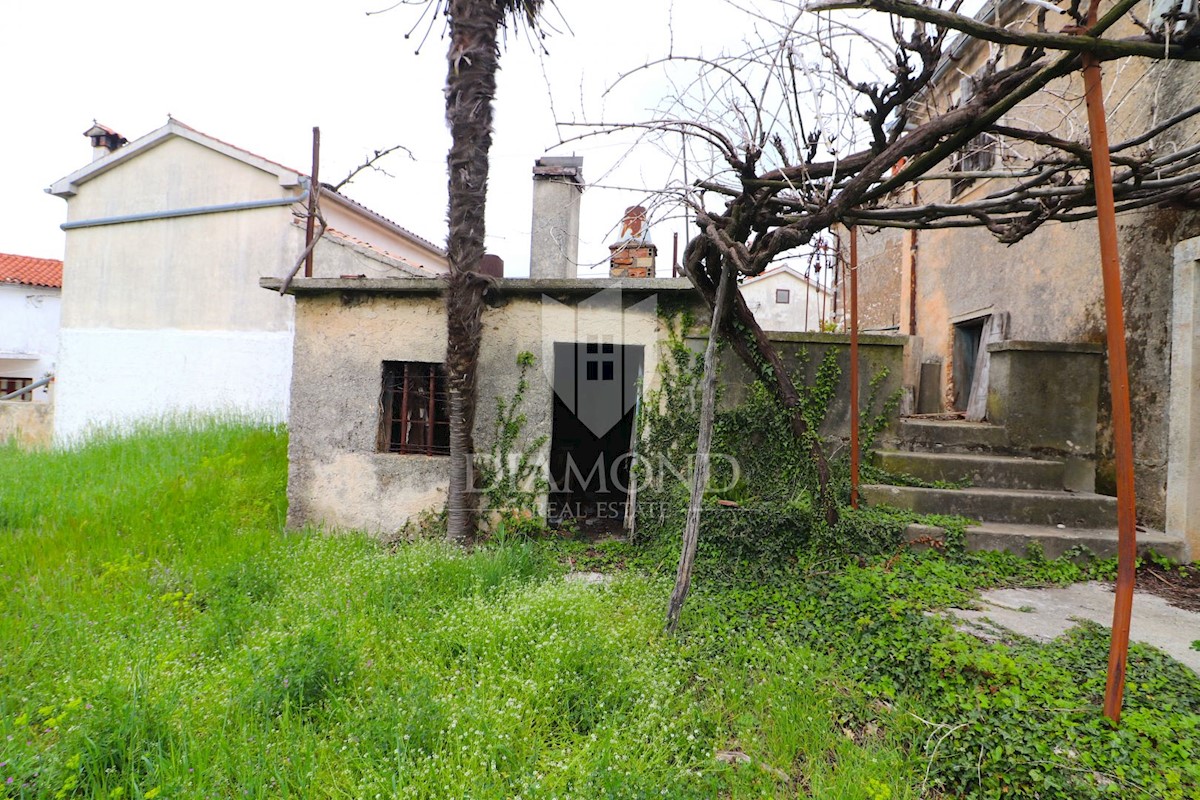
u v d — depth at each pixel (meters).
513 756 2.25
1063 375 5.23
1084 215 3.57
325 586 3.93
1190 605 3.70
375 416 5.68
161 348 11.14
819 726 2.47
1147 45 2.13
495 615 3.31
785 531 4.63
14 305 20.62
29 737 2.43
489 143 5.07
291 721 2.48
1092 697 2.50
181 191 11.13
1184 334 4.51
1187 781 2.00
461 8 4.80
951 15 2.12
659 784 2.09
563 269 6.84
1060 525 4.73
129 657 3.05
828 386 5.24
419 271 10.09
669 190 3.32
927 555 4.39
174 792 2.03
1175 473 4.55
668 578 4.36
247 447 7.52
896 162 2.60
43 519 5.52
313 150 7.77
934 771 2.22
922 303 9.05
